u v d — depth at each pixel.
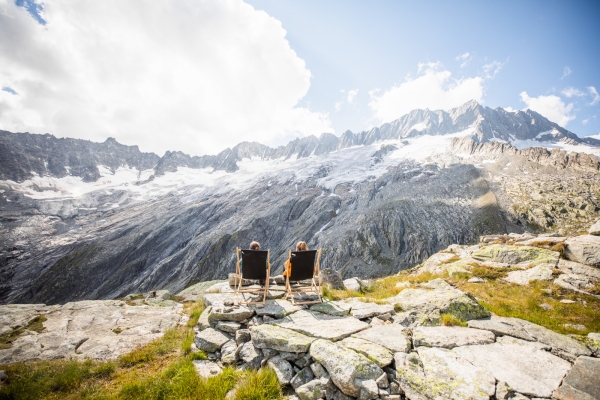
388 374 6.32
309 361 7.16
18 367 8.25
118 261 198.75
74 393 7.25
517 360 6.55
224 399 6.57
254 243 11.66
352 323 8.73
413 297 11.00
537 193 163.38
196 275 163.62
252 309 10.26
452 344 7.19
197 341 9.47
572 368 6.16
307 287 11.93
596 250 15.28
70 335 11.13
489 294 13.73
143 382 7.29
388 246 146.12
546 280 14.38
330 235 165.25
